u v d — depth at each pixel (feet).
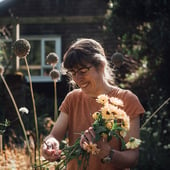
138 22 36.52
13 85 26.53
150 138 25.67
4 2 55.26
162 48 33.32
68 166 8.63
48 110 39.22
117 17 37.19
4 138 20.45
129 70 40.86
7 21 35.29
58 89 50.67
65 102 8.95
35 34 56.29
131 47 37.81
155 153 24.90
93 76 8.11
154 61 36.50
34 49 57.06
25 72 49.47
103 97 7.85
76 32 54.95
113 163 7.87
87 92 8.36
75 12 55.62
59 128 8.90
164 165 24.43
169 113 29.04
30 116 27.53
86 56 7.97
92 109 8.63
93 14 55.16
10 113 24.58
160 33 33.17
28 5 55.83
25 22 53.47
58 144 8.37
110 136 7.63
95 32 53.93
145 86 37.22
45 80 57.26
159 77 35.12
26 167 14.70
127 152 8.00
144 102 34.35
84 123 8.66
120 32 37.35
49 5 55.93
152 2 33.96
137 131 8.41
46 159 8.20
